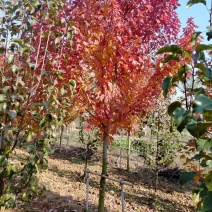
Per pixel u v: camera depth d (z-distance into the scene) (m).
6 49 2.40
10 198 2.45
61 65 3.41
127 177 8.60
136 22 3.89
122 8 3.88
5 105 2.24
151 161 7.34
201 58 1.32
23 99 2.31
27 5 2.37
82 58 3.44
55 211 4.61
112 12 3.45
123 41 3.58
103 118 3.85
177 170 9.02
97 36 3.52
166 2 3.84
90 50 3.44
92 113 4.37
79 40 3.32
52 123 2.54
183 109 1.20
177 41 4.18
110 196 6.38
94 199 5.89
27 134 2.43
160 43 4.23
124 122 3.87
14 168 2.39
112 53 3.52
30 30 2.51
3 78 2.30
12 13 2.43
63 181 6.95
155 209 5.92
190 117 1.18
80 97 3.59
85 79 3.62
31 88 2.41
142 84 3.99
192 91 1.26
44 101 2.37
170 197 7.05
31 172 2.42
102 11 3.46
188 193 7.61
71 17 3.59
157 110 6.53
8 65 2.61
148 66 4.09
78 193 6.07
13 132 2.38
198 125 1.09
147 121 6.79
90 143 7.96
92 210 5.10
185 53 1.23
